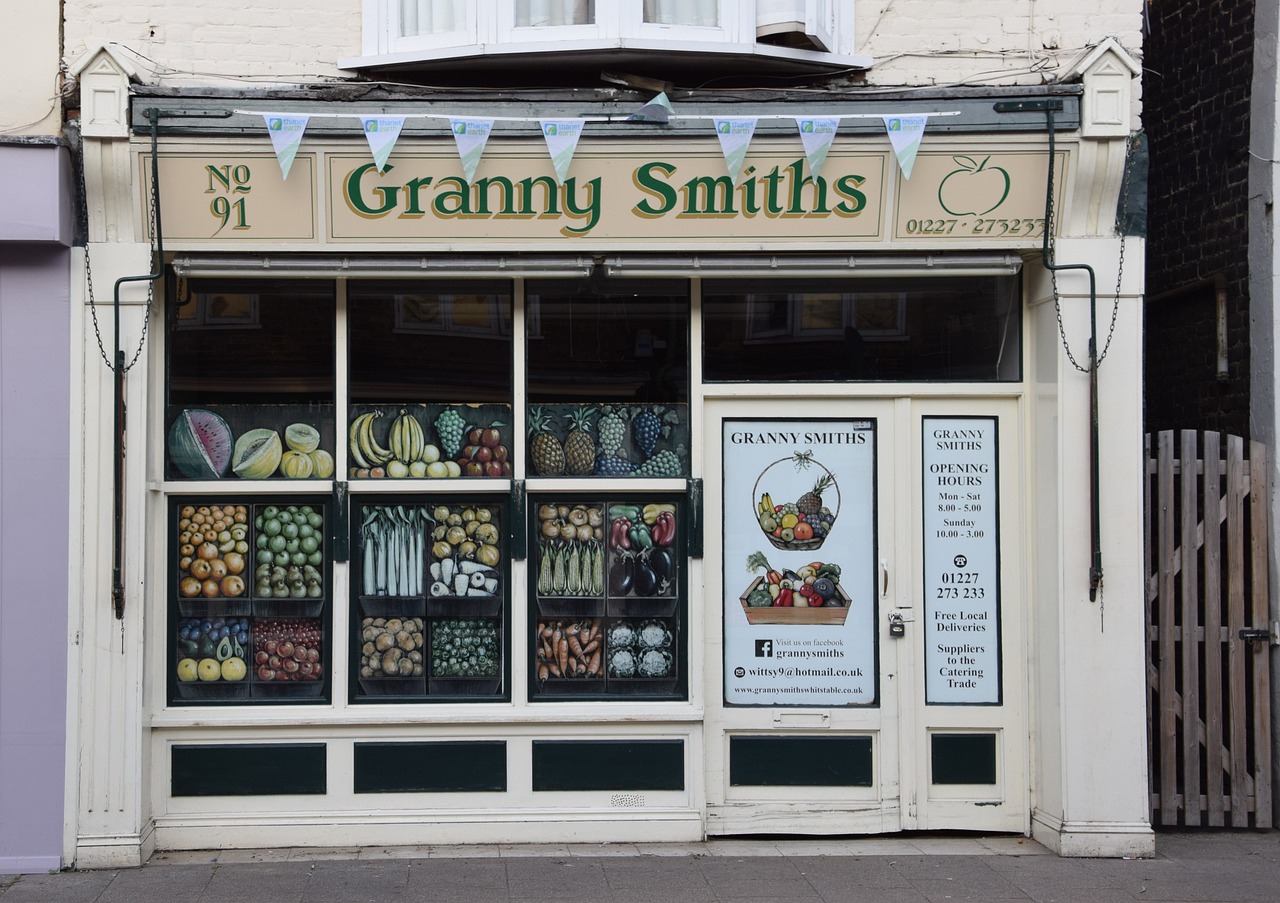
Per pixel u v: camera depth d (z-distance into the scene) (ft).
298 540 22.12
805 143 20.27
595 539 22.45
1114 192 21.07
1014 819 22.40
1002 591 22.57
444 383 22.29
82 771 20.36
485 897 18.86
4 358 20.40
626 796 21.95
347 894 18.97
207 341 21.98
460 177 20.52
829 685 22.50
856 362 22.59
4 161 19.84
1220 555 22.79
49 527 20.44
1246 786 22.57
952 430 22.67
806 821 22.29
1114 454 21.30
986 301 22.75
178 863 20.68
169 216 20.56
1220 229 24.90
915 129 20.21
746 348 22.53
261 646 21.99
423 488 22.07
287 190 20.49
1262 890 19.38
